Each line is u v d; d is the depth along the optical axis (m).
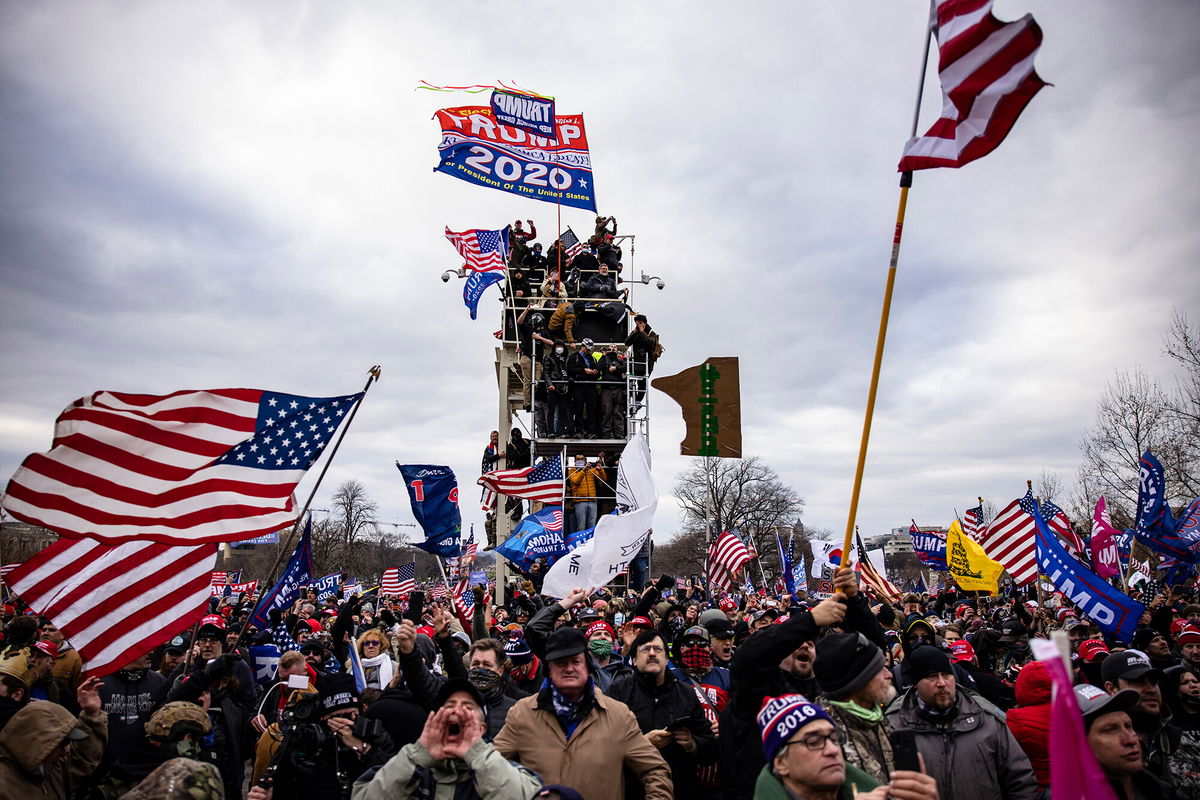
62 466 6.62
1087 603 9.25
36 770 5.02
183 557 6.91
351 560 66.38
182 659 8.52
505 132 23.48
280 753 5.35
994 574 15.88
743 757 4.66
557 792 3.64
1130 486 29.06
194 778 3.46
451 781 4.28
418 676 5.79
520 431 26.03
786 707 3.65
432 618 6.20
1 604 9.66
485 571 22.52
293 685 5.55
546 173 23.53
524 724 5.19
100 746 5.82
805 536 77.88
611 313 26.31
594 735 5.04
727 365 11.98
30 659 5.99
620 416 24.94
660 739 5.64
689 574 78.81
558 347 24.83
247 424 7.07
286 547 6.96
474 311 27.67
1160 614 11.60
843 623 5.70
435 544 10.42
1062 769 2.41
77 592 6.70
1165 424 28.47
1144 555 27.27
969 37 5.09
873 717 4.47
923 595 21.62
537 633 6.60
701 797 5.67
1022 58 4.93
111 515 6.60
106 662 6.55
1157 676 6.50
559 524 15.12
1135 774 4.52
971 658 8.54
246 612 15.49
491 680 6.46
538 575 20.05
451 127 23.06
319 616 15.72
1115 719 4.39
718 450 11.81
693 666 7.03
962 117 5.06
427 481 10.52
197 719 5.24
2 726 5.62
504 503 25.92
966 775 4.67
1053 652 2.47
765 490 69.88
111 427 6.78
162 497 6.74
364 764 5.44
